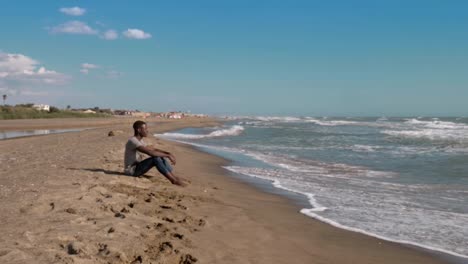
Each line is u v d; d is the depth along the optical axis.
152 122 67.12
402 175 13.74
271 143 26.30
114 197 7.91
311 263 5.59
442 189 11.33
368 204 9.41
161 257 5.12
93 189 8.38
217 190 10.36
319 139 28.92
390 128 43.53
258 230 6.92
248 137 31.98
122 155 15.18
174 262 5.08
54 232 5.58
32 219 6.17
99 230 5.80
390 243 6.67
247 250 5.86
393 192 10.89
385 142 25.89
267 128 45.66
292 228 7.25
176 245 5.56
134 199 8.09
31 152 16.27
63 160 13.38
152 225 6.37
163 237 5.85
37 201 7.16
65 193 7.86
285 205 9.12
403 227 7.59
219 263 5.23
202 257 5.36
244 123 65.62
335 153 20.25
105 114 99.38
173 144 24.03
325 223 7.71
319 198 9.98
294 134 34.56
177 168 14.14
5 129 43.00
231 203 8.90
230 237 6.38
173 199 8.66
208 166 15.34
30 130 41.22
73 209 6.74
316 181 12.48
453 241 6.84
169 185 10.22
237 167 15.41
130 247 5.28
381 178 13.15
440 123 59.25
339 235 6.99
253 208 8.58
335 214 8.43
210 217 7.43
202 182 11.44
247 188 11.05
